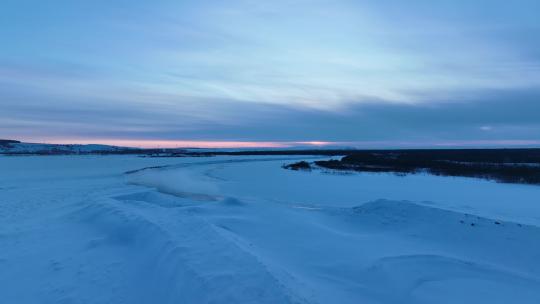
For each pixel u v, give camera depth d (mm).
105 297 5527
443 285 5781
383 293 5555
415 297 5387
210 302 4461
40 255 7609
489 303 5211
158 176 32438
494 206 15172
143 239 7836
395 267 6473
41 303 5438
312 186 23688
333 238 8648
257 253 6484
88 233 9383
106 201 12883
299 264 6723
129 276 6238
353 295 5410
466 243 7973
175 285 5211
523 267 6648
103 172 35969
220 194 20297
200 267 5418
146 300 5324
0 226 10484
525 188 21344
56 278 6324
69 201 15656
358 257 7117
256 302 4270
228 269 5238
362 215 11227
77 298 5531
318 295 4965
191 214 10242
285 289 4516
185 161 68750
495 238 7824
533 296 5445
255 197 18953
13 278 6371
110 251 7730
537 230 7621
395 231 9578
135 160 72375
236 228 9203
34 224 10742
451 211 9617
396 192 20328
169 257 6141
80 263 7047
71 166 46688
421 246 8055
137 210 10992
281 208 12148
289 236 8711
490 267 6570
